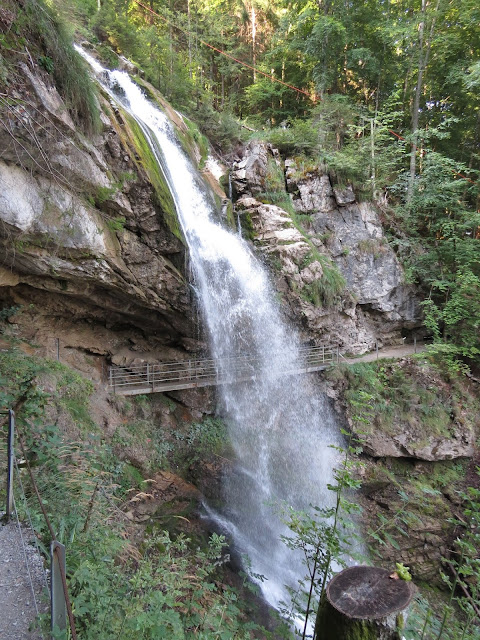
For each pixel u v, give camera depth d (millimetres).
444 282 15180
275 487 11156
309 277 13312
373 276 15906
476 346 14359
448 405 13133
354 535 3375
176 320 10984
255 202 14461
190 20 20016
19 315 8898
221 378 11461
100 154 8195
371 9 18828
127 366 10734
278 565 9648
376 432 12320
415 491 11914
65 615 2410
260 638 6980
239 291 12234
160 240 9719
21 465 4645
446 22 18359
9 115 5949
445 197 15859
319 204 15906
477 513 3742
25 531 3670
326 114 17266
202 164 15000
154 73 16422
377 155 16953
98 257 8250
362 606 2570
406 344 16953
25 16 6266
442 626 3242
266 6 21672
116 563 4699
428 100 20516
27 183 6668
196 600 4324
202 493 9930
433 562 11234
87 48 12758
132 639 2715
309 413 12898
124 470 8500
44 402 5414
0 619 2734
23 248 7086
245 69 22578
